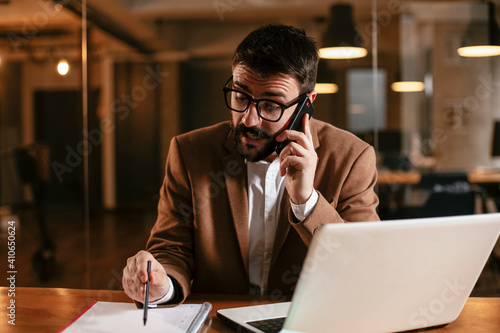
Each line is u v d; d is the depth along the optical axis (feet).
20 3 19.17
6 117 20.76
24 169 19.89
